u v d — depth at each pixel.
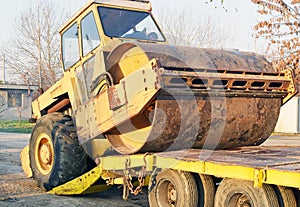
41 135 7.01
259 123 5.69
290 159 4.45
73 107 6.48
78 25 6.44
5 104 37.19
